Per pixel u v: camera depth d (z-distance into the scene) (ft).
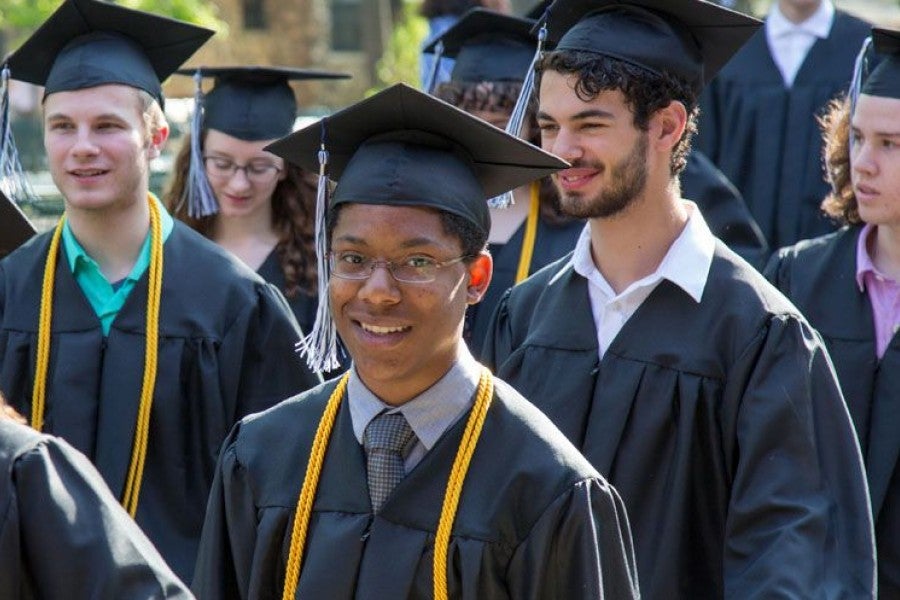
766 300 33.40
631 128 33.27
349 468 28.53
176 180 52.75
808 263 41.29
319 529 28.43
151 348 39.86
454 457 28.02
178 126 87.66
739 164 65.21
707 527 33.24
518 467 27.73
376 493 28.32
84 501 24.85
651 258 34.27
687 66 34.71
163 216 41.42
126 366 39.78
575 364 34.65
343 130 29.27
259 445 29.66
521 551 27.43
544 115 33.81
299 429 29.50
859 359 39.63
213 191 51.13
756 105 64.80
